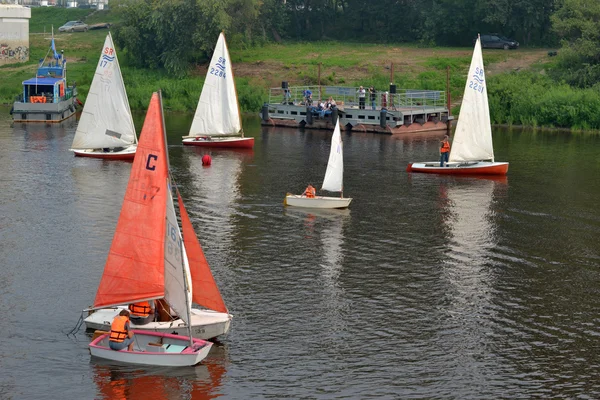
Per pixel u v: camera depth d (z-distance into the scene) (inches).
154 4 5206.7
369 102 4279.0
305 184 2568.9
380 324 1441.9
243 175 2699.3
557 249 1893.5
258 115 4525.1
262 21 5728.3
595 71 4355.3
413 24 5944.9
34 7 7214.6
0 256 1771.7
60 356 1300.4
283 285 1621.6
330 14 6136.8
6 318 1439.5
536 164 2987.2
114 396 1189.7
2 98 4771.2
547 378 1258.6
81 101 4707.2
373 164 2947.8
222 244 1889.8
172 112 4594.0
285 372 1264.8
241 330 1406.3
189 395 1194.6
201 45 5083.7
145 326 1307.8
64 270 1689.2
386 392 1210.6
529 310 1517.0
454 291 1606.8
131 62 5344.5
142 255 1290.6
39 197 2322.8
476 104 2746.1
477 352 1341.0
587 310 1519.4
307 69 4997.5
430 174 2775.6
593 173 2812.5
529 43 5442.9
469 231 2037.4
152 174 1272.1
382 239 1955.0
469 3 5492.1
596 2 4522.6
